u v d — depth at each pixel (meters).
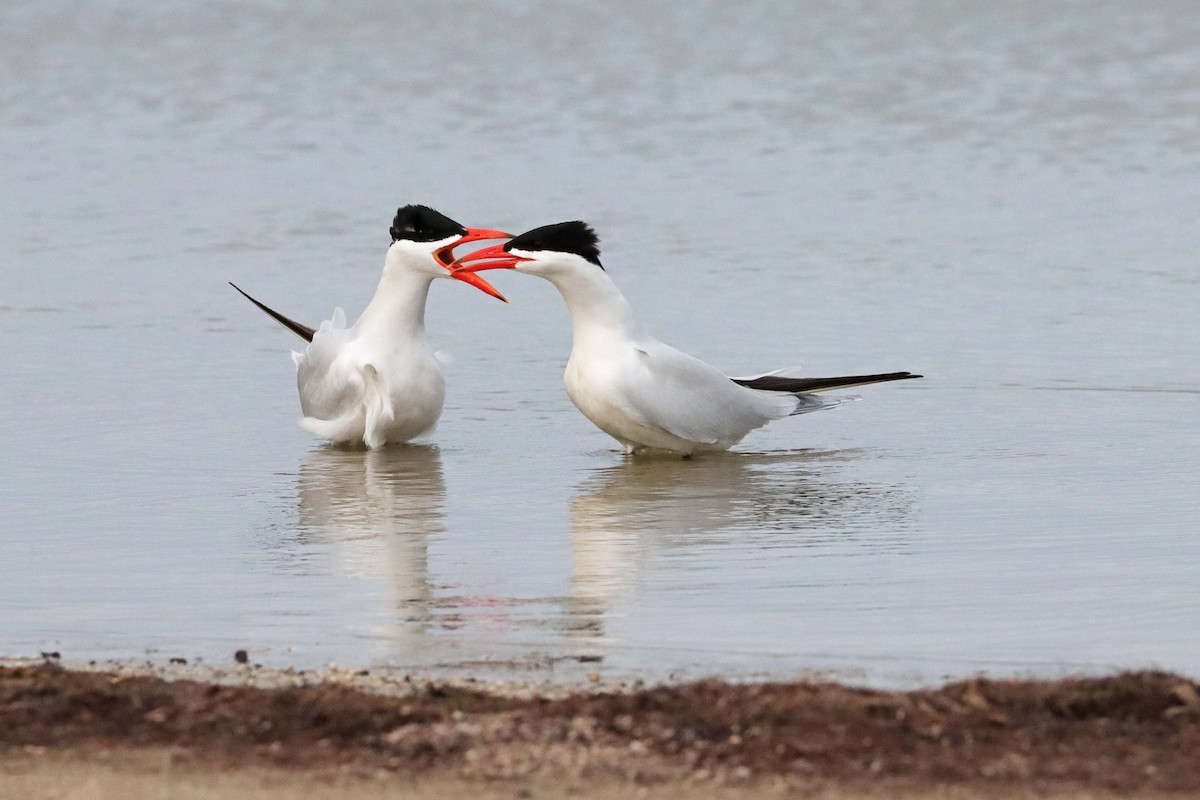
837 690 8.70
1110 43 40.69
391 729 8.31
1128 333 18.97
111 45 42.56
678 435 14.80
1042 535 12.21
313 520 12.94
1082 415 15.92
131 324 19.94
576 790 7.62
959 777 7.71
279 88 37.66
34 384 17.28
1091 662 9.52
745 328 19.53
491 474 14.41
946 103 34.81
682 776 7.75
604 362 14.81
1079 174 28.45
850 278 21.88
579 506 13.34
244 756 8.01
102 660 9.74
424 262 15.12
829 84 37.00
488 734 8.19
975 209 26.08
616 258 23.12
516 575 11.45
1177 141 30.92
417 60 40.56
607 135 32.34
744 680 9.25
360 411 15.20
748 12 45.41
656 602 10.80
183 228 25.47
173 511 13.18
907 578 11.23
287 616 10.60
